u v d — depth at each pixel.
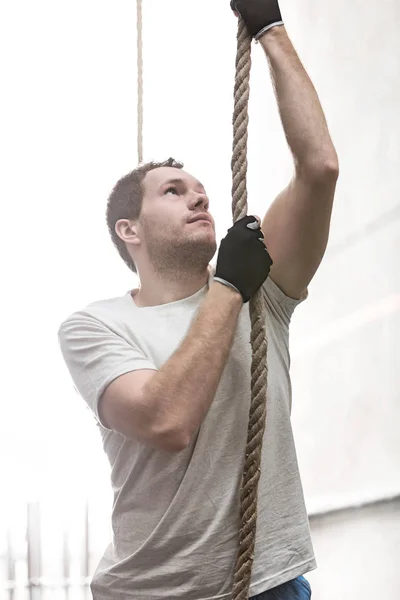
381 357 3.91
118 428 1.84
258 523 1.85
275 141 3.82
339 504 3.76
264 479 1.88
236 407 1.89
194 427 1.76
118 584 1.91
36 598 3.41
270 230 2.02
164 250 2.01
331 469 3.82
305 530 1.91
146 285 2.06
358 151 3.99
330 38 3.99
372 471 3.84
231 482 1.85
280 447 1.93
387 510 3.79
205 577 1.83
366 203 3.98
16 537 3.43
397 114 4.02
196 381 1.76
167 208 2.02
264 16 1.97
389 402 3.90
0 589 3.38
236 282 1.82
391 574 3.72
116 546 1.95
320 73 3.97
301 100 1.92
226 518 1.84
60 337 1.99
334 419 3.85
